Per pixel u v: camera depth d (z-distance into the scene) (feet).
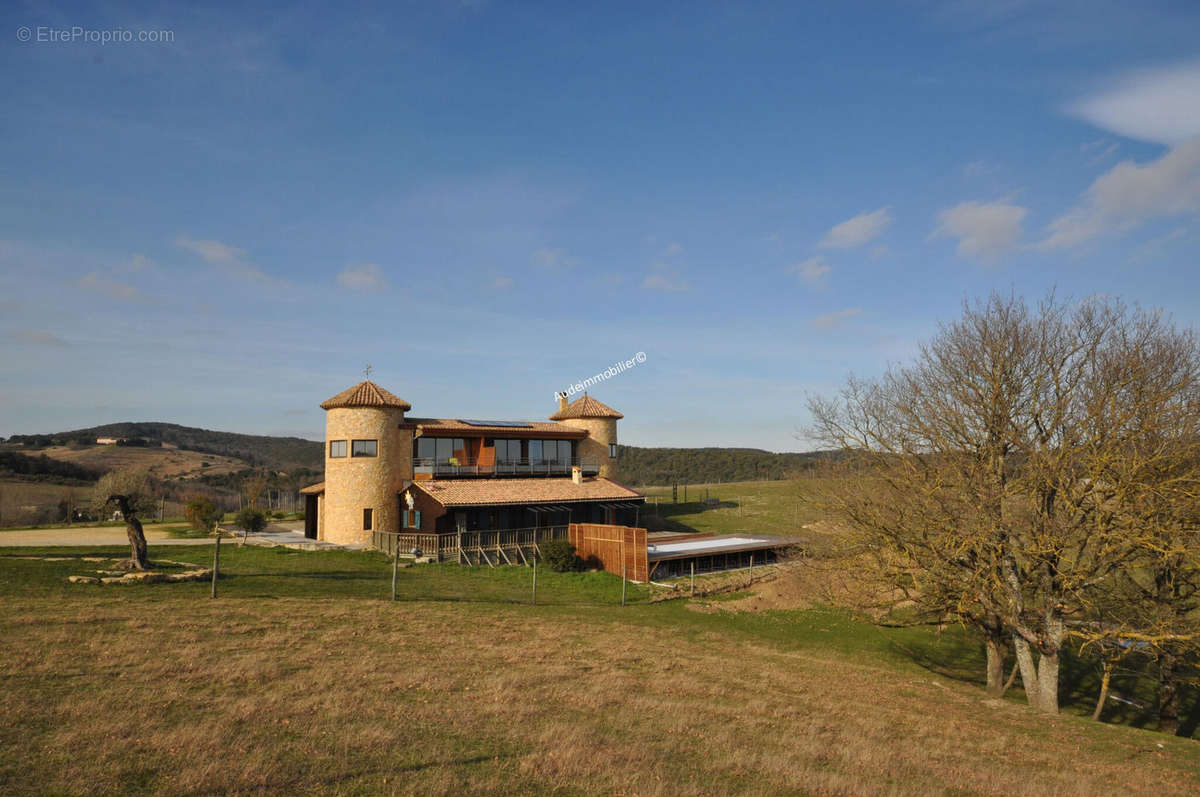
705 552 132.87
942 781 42.22
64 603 70.33
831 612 110.32
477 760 38.09
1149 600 69.15
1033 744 53.67
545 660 65.10
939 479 70.38
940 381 76.59
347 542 136.56
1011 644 94.17
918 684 75.41
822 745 46.68
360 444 138.82
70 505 209.15
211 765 33.81
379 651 62.59
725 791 36.04
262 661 55.47
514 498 136.77
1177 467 62.69
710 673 66.90
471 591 101.09
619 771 37.58
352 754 37.35
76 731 37.68
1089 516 65.16
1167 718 70.64
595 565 127.34
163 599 77.10
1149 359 65.92
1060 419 66.33
